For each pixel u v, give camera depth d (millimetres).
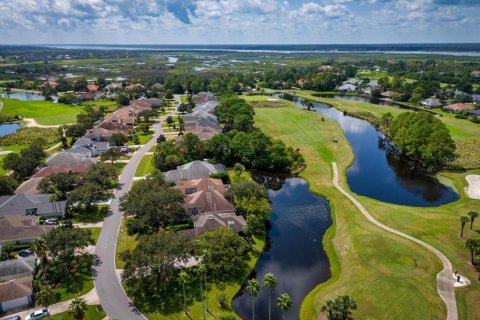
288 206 121000
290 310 75312
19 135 189000
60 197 115438
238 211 107812
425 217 109250
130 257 78375
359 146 187125
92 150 164000
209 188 113688
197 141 153375
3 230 93625
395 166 160000
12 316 69938
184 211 103000
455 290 78188
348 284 81000
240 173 141875
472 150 169875
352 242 97062
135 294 77250
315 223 110125
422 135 155875
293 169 149750
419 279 81188
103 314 71688
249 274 86250
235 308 75875
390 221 107812
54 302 75062
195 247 82750
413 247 93250
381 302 74062
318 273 87312
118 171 144125
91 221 106688
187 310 73312
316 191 131000
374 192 133250
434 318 70438
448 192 133750
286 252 95562
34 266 82750
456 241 96250
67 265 84500
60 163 139750
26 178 135500
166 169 143875
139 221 96438
